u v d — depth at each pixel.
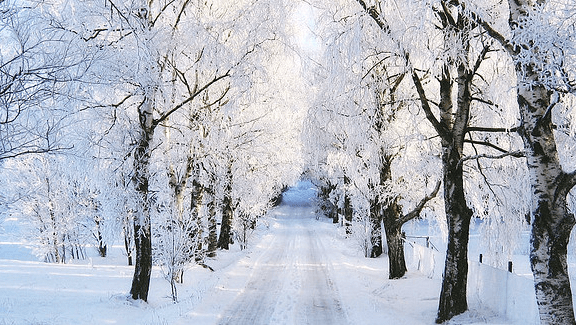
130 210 12.38
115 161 12.44
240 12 14.37
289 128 25.45
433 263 16.16
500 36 7.50
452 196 10.09
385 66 13.24
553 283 6.72
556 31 6.07
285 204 84.50
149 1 12.54
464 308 9.95
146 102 12.05
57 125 7.73
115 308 10.91
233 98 15.91
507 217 11.45
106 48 9.31
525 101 7.12
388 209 16.34
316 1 12.48
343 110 12.41
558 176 6.80
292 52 14.34
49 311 10.18
